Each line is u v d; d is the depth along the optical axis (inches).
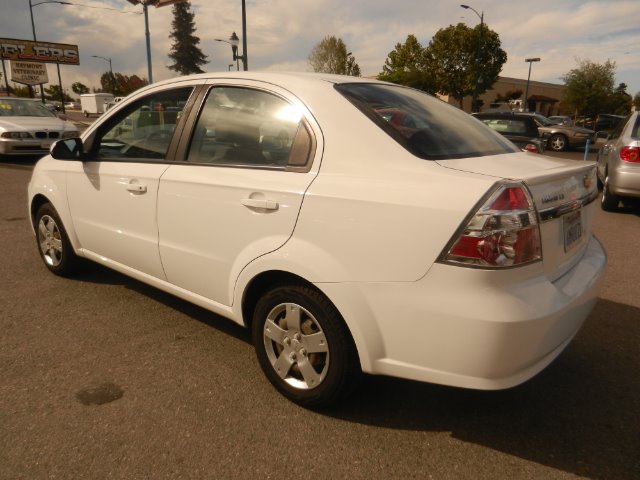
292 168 101.0
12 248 207.3
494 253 79.5
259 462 89.0
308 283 98.1
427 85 1686.8
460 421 101.7
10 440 92.7
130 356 123.6
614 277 190.4
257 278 106.3
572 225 99.3
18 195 323.9
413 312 84.9
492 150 106.5
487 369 82.3
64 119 514.6
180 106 125.8
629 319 151.5
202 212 114.1
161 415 101.0
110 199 139.2
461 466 89.4
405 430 98.5
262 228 102.3
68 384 111.0
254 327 109.1
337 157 96.2
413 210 84.3
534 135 455.5
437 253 82.1
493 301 80.0
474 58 1622.8
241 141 111.5
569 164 104.9
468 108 2091.5
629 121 317.4
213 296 118.1
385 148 93.4
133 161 134.0
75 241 158.9
